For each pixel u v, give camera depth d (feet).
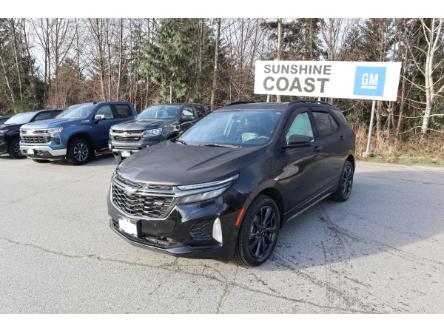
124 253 12.26
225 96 84.23
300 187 13.53
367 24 60.08
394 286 9.90
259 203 10.93
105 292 9.73
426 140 42.22
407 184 22.93
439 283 10.05
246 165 10.82
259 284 10.11
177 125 30.50
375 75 33.06
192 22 75.56
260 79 39.11
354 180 24.26
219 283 10.18
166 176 10.10
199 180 9.80
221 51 79.82
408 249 12.45
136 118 32.55
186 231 9.66
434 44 46.19
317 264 11.32
